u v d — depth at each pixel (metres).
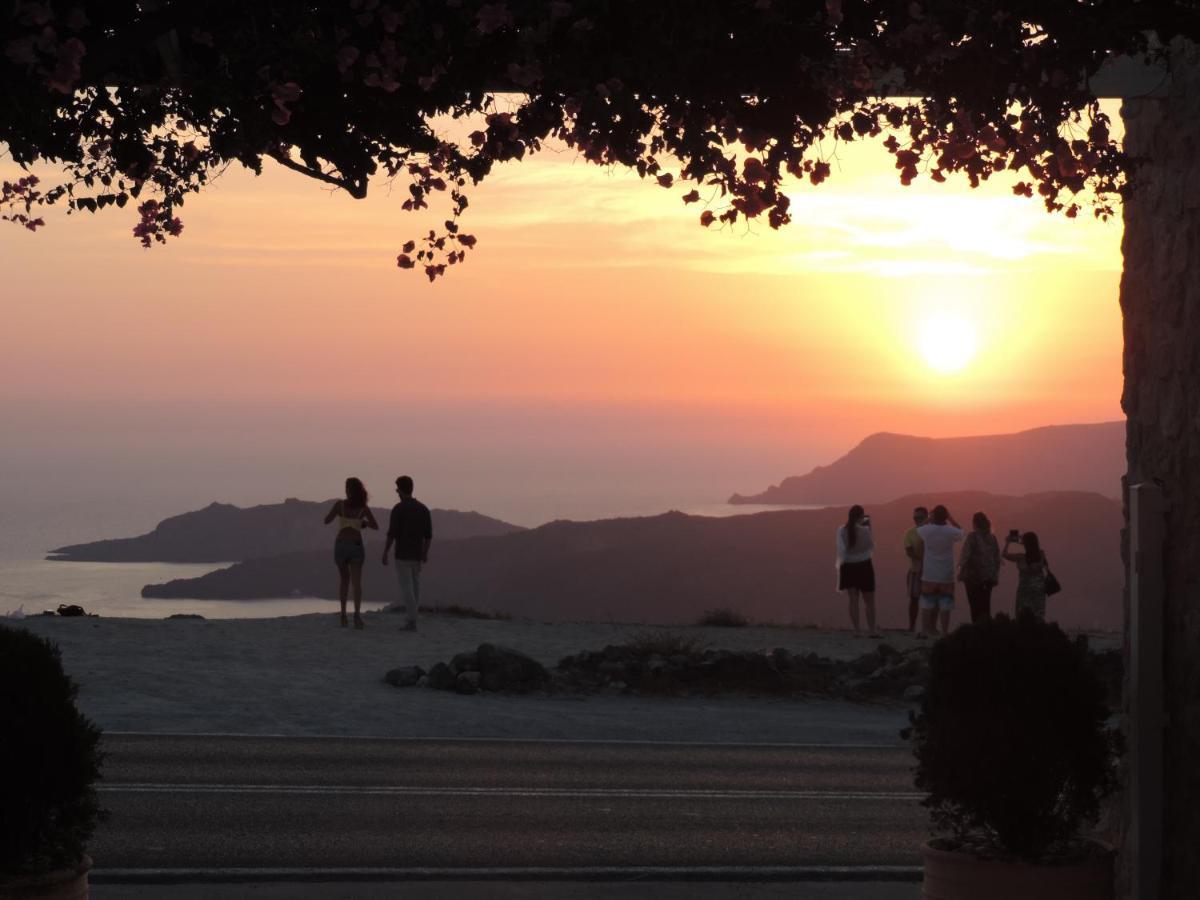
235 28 5.42
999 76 5.85
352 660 21.02
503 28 5.52
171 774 12.95
